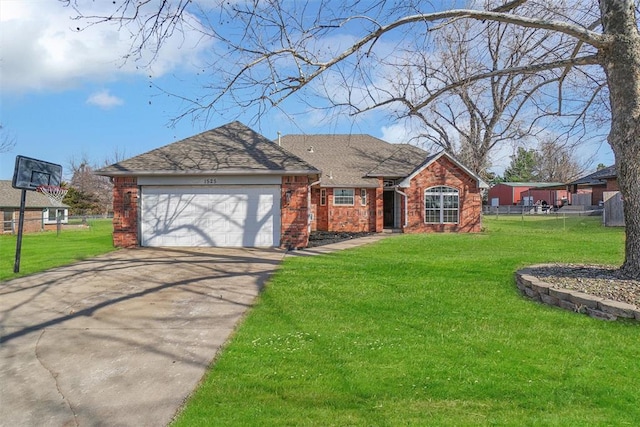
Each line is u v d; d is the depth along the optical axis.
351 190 22.23
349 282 7.97
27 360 4.57
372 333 5.10
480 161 21.16
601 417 3.13
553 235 16.50
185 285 8.11
